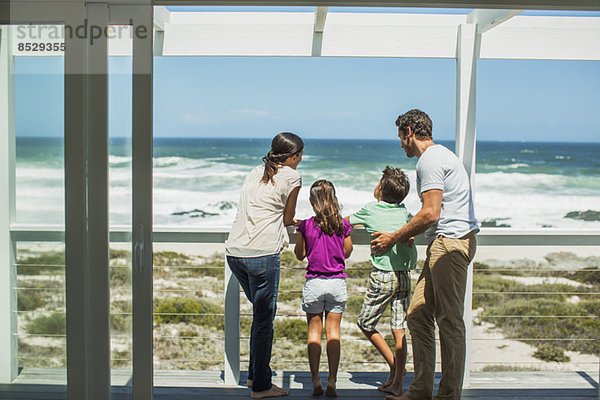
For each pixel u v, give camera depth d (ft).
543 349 39.27
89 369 9.23
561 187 86.12
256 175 10.65
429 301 10.14
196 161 86.69
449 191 9.73
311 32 13.29
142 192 9.02
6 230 9.23
